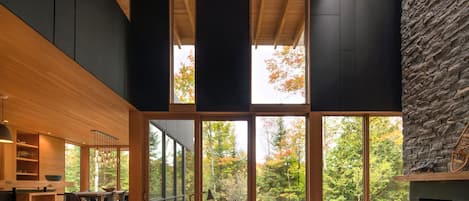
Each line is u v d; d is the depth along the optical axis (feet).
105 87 16.42
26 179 34.40
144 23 21.98
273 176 21.86
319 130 21.81
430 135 18.63
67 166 42.93
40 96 18.49
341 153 21.98
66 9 11.80
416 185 19.12
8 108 21.72
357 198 21.70
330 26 22.08
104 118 25.61
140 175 21.63
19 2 9.04
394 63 21.98
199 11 22.13
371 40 22.06
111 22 16.94
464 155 15.40
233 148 22.13
